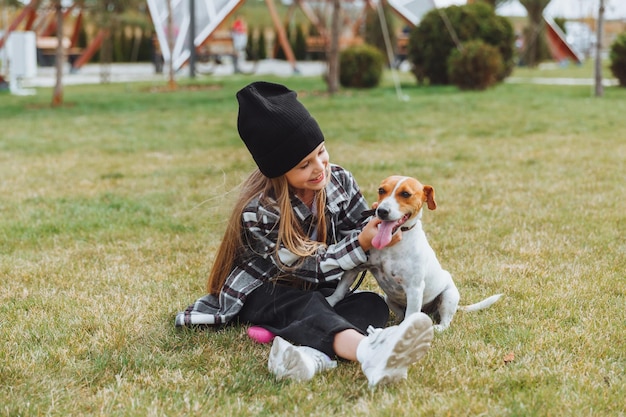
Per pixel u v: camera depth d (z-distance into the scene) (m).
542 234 5.05
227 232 3.36
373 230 3.07
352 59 18.09
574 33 39.00
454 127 10.73
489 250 4.75
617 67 17.02
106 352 3.15
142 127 11.56
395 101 14.38
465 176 7.18
